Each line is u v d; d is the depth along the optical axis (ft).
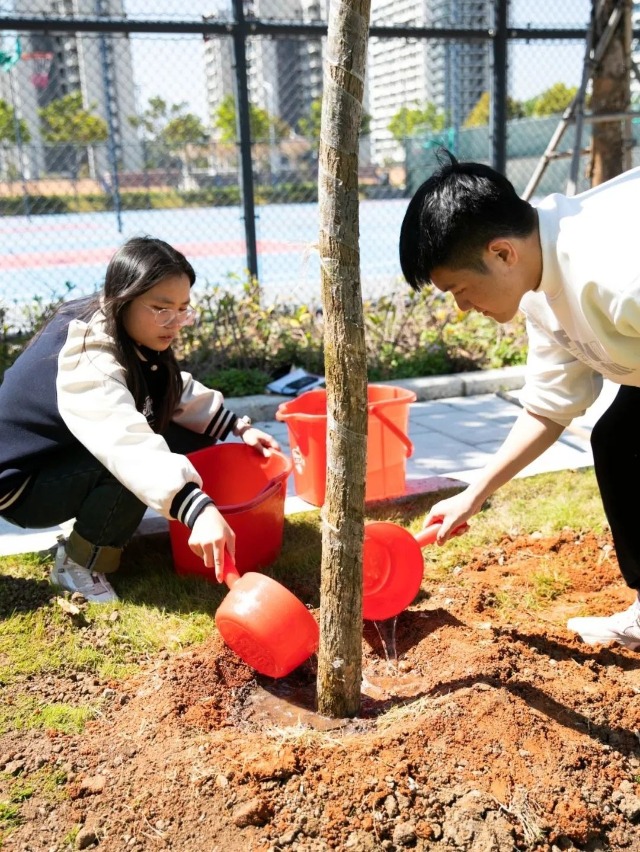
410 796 6.26
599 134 22.77
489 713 6.97
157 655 8.64
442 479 12.93
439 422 16.89
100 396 8.67
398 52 35.37
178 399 10.04
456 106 35.06
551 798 6.29
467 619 9.07
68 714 7.66
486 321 21.61
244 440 10.93
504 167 24.52
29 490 9.56
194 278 9.22
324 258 6.26
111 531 9.61
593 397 7.98
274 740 7.02
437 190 6.13
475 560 10.50
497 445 15.25
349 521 6.80
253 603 7.37
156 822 6.32
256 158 41.50
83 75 37.55
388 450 11.95
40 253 44.80
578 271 6.00
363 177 40.50
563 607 9.45
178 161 46.80
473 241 6.04
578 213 6.17
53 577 10.00
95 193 50.88
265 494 9.83
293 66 37.52
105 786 6.71
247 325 20.61
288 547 10.91
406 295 22.66
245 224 22.11
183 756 6.85
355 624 7.13
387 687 7.95
